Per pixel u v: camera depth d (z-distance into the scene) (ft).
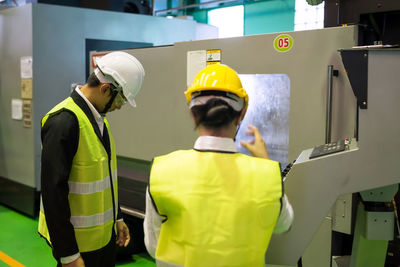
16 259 10.59
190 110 3.66
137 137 10.00
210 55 7.98
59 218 4.91
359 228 5.10
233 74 3.65
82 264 5.14
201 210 3.37
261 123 7.66
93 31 14.70
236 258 3.35
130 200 10.29
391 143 4.06
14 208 14.82
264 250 3.49
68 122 5.05
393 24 7.06
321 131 6.61
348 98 6.26
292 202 4.35
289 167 4.97
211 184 3.42
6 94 14.96
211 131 3.57
